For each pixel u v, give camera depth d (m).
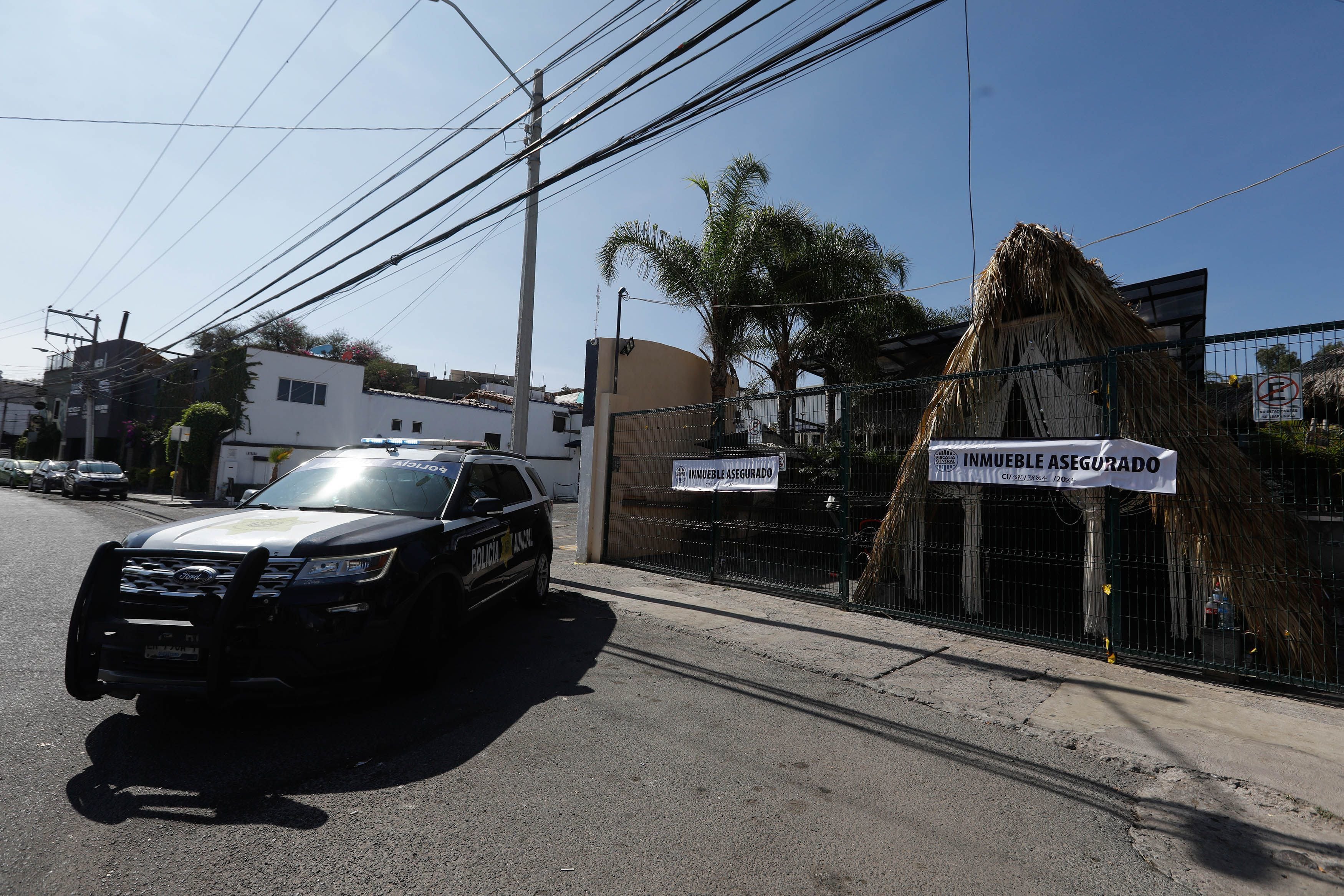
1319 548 5.67
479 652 5.87
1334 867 2.94
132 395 35.00
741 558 9.66
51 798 3.15
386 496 5.53
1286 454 5.62
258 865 2.69
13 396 53.69
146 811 3.07
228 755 3.67
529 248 10.78
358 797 3.28
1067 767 3.94
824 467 9.94
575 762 3.78
